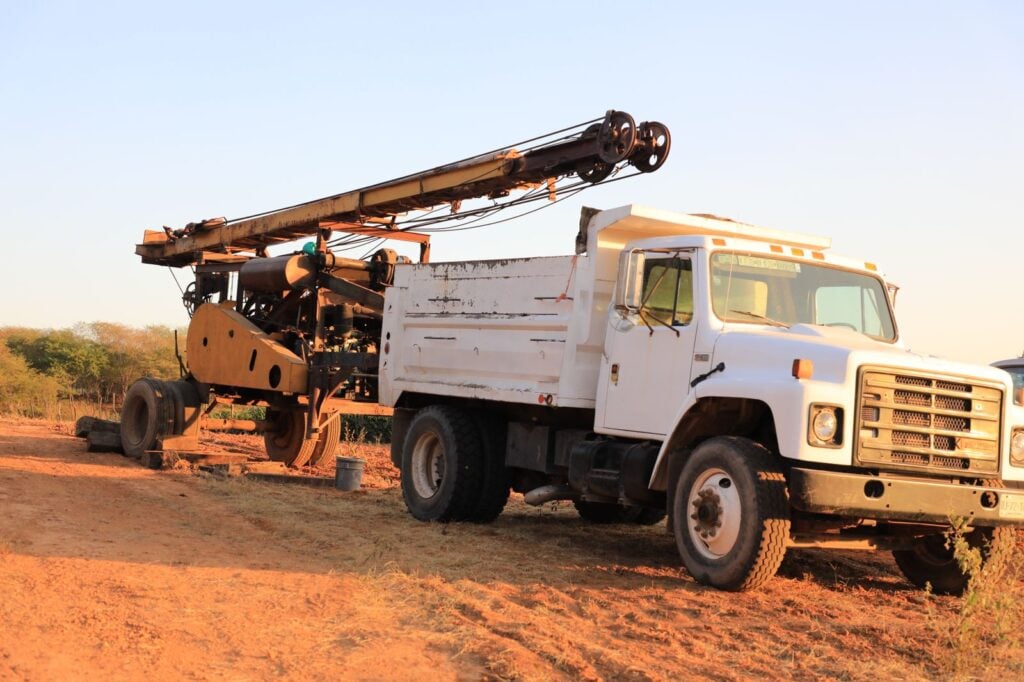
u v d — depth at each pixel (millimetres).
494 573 7648
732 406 7598
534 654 5453
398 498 12180
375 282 14367
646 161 10500
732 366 7586
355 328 14320
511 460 10258
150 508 10180
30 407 29906
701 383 7555
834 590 7715
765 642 5926
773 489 6988
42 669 4781
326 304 13984
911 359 7188
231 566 7418
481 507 10352
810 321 8406
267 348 13750
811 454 6812
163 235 17672
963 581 7766
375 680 4906
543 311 9383
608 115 10492
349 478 12586
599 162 10805
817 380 6984
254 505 10750
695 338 7973
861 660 5633
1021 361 10414
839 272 8727
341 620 5980
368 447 19922
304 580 7031
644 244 8586
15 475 11820
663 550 9391
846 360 6961
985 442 7410
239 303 15156
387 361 11422
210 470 13547
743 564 7008
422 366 10906
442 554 8305
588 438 9375
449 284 10617
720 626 6301
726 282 8094
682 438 7820
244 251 16812
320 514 10430
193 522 9469
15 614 5691
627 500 8531
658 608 6727
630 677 5125
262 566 7477
